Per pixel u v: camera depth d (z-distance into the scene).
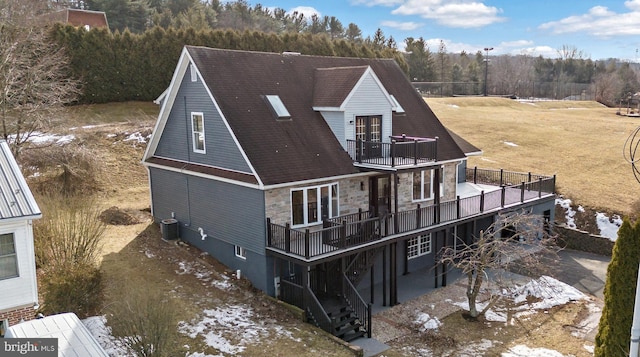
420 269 23.33
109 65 39.88
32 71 26.30
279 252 17.16
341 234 17.17
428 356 15.57
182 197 21.83
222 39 44.19
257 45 46.09
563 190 31.62
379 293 20.36
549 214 27.25
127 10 64.81
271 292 17.98
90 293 15.27
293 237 17.73
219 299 17.38
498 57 139.00
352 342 16.30
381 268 21.78
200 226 20.95
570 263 24.89
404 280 21.95
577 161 37.88
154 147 23.61
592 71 129.25
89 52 38.88
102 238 20.81
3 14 27.41
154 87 41.94
